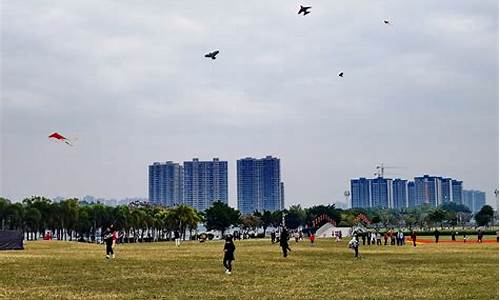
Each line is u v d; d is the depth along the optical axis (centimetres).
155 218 19175
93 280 3500
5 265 4584
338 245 9669
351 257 5906
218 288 3128
